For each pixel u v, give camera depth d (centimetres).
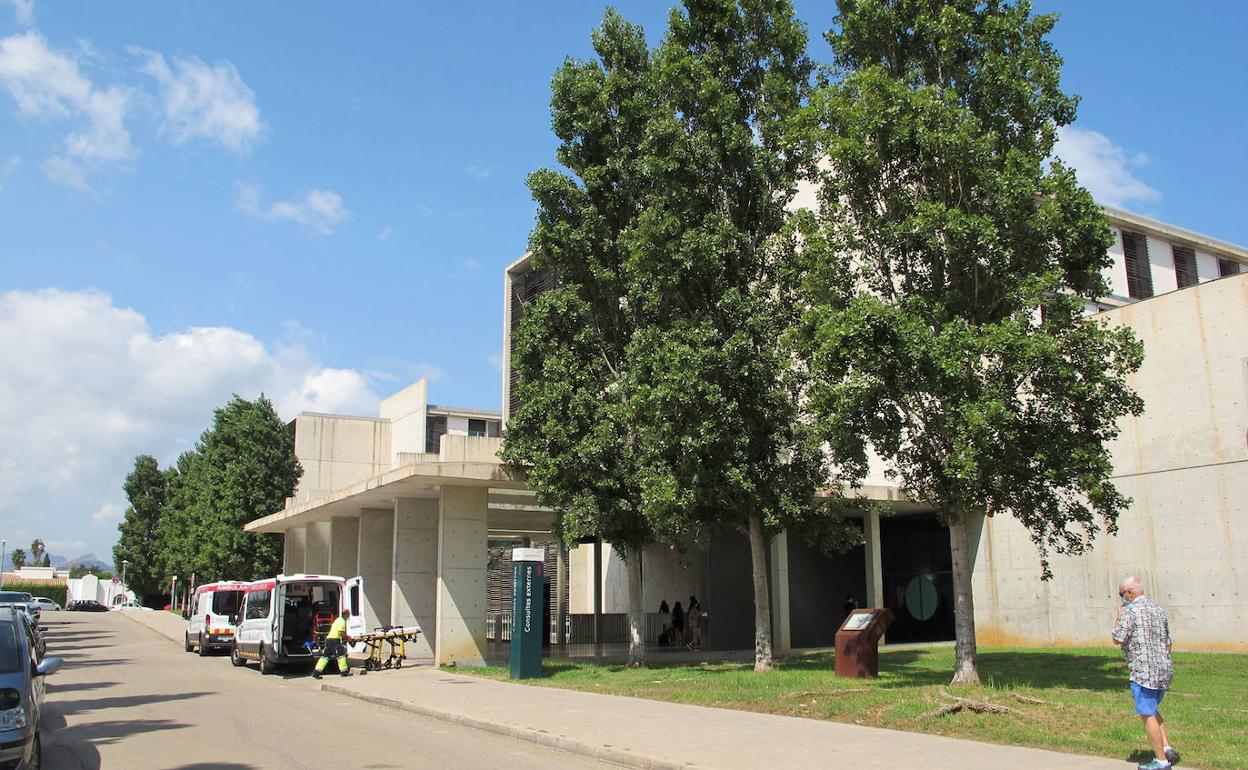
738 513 2083
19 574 13650
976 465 1384
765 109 2042
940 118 1498
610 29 2361
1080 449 1443
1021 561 2869
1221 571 2330
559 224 2261
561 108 2350
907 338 1389
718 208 2070
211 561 4881
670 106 2114
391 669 2548
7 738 888
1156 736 873
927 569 3397
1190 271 3616
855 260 1672
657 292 2017
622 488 2212
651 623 3816
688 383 1806
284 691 2069
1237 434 2325
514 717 1409
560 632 3797
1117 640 912
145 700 1862
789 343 1708
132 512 8638
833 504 2123
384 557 3438
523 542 4825
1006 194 1459
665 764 992
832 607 3419
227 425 5162
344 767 1059
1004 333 1370
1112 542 2592
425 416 5347
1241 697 1384
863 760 957
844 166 1584
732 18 2062
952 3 1611
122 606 10481
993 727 1130
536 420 2258
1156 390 2512
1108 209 3328
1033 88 1542
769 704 1431
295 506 3725
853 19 1659
